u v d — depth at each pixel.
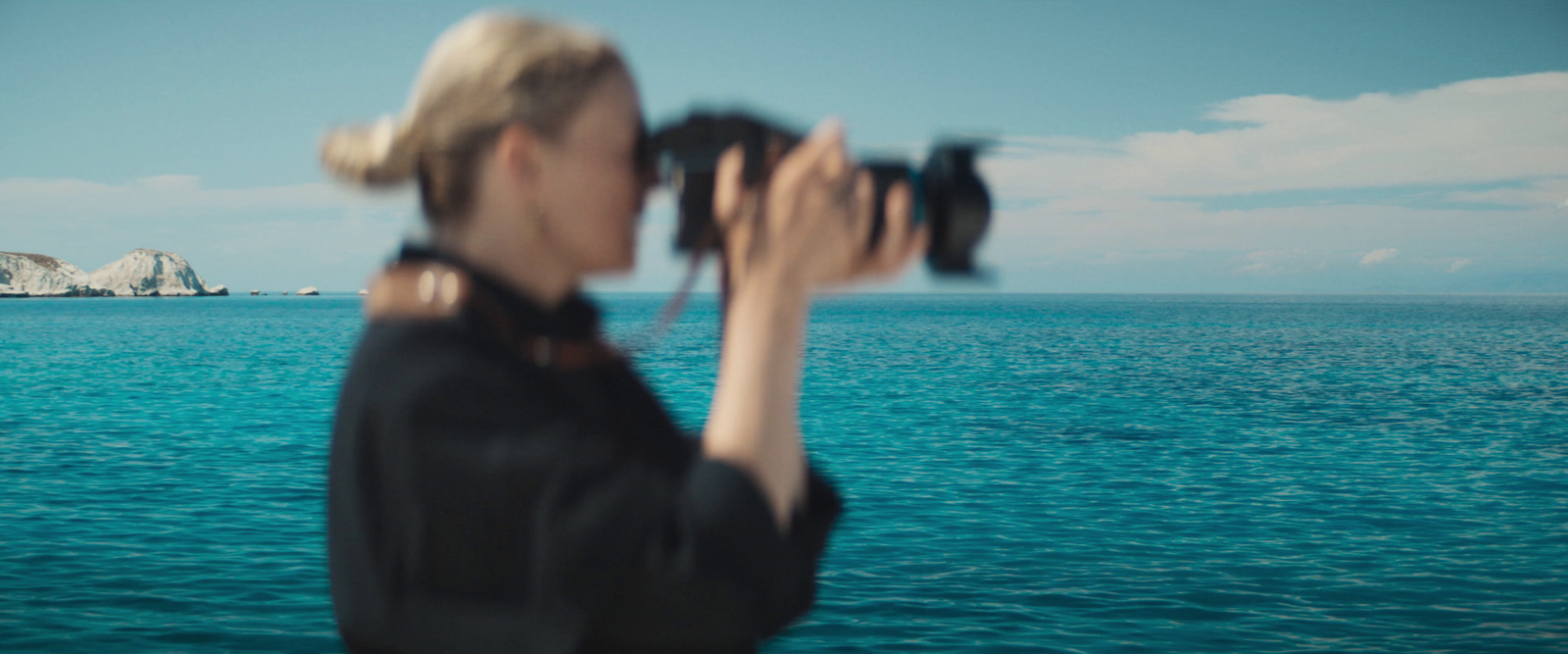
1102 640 8.67
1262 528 12.97
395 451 0.92
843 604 9.52
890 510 13.84
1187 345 63.62
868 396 30.42
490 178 0.96
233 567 10.47
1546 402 30.16
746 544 0.89
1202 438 21.72
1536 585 10.41
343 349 54.19
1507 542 12.32
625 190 0.98
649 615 0.89
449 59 0.96
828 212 0.93
